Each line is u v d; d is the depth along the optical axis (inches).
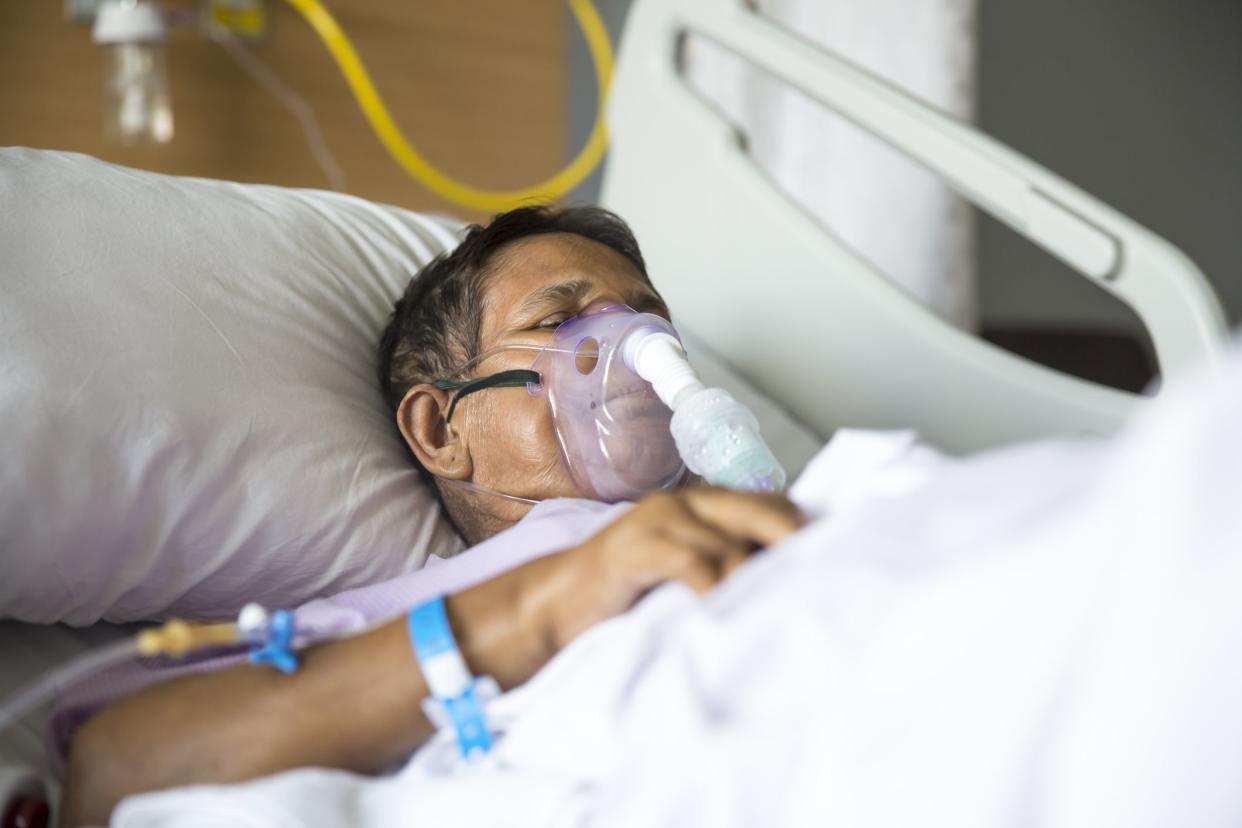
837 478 32.2
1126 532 18.3
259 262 51.3
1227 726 16.9
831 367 67.0
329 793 29.0
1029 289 167.0
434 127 111.1
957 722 21.1
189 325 45.8
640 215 73.8
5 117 89.4
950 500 25.7
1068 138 167.2
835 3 100.7
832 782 22.4
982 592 21.5
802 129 102.1
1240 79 179.2
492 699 31.8
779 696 25.2
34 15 90.1
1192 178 177.8
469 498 50.4
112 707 33.4
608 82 117.3
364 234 59.0
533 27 117.3
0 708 37.7
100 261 44.9
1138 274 56.8
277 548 45.3
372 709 31.8
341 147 104.9
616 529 31.4
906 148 62.3
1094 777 18.1
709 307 71.2
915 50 99.3
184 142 96.7
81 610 42.6
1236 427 17.0
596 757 28.3
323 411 48.3
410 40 108.7
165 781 31.6
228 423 44.5
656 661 28.8
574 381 45.8
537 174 118.9
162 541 42.7
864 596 24.7
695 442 40.1
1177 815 17.4
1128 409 60.0
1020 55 161.9
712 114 70.7
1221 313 55.6
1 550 39.6
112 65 92.8
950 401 63.8
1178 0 172.9
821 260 66.9
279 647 32.4
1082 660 19.4
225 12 96.7
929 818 21.0
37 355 40.5
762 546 30.7
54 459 39.8
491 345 49.3
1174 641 17.1
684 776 24.6
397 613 38.1
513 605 32.3
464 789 28.7
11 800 32.3
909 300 65.0
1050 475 25.0
